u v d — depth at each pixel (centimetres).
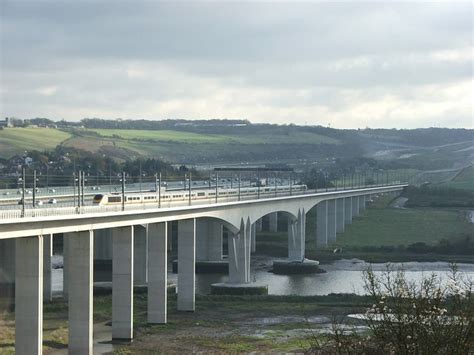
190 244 16125
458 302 5722
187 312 15938
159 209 14362
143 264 19075
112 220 12825
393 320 6003
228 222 18588
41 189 18925
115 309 13438
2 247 15562
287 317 15362
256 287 18612
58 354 12231
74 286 12119
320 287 19638
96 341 13250
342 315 15400
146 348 12756
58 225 11288
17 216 10512
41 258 10950
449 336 5544
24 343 10850
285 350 12494
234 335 13700
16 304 10856
